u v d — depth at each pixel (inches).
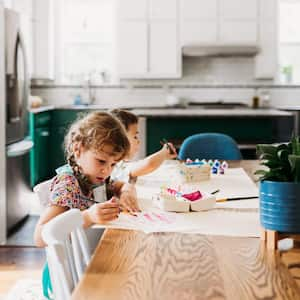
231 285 52.0
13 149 183.0
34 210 217.6
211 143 153.9
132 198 85.8
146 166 110.7
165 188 89.1
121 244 65.4
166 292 50.0
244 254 62.1
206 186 106.6
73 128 77.2
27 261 154.7
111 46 324.5
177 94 318.3
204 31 304.7
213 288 51.1
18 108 192.4
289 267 57.5
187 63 319.9
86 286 51.3
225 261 59.4
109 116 76.7
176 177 115.0
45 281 81.4
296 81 322.7
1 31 173.3
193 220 78.0
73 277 65.0
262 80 317.7
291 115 217.9
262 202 65.7
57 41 318.0
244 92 318.7
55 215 74.5
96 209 68.5
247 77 318.7
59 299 53.6
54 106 307.4
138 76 308.7
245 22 304.5
